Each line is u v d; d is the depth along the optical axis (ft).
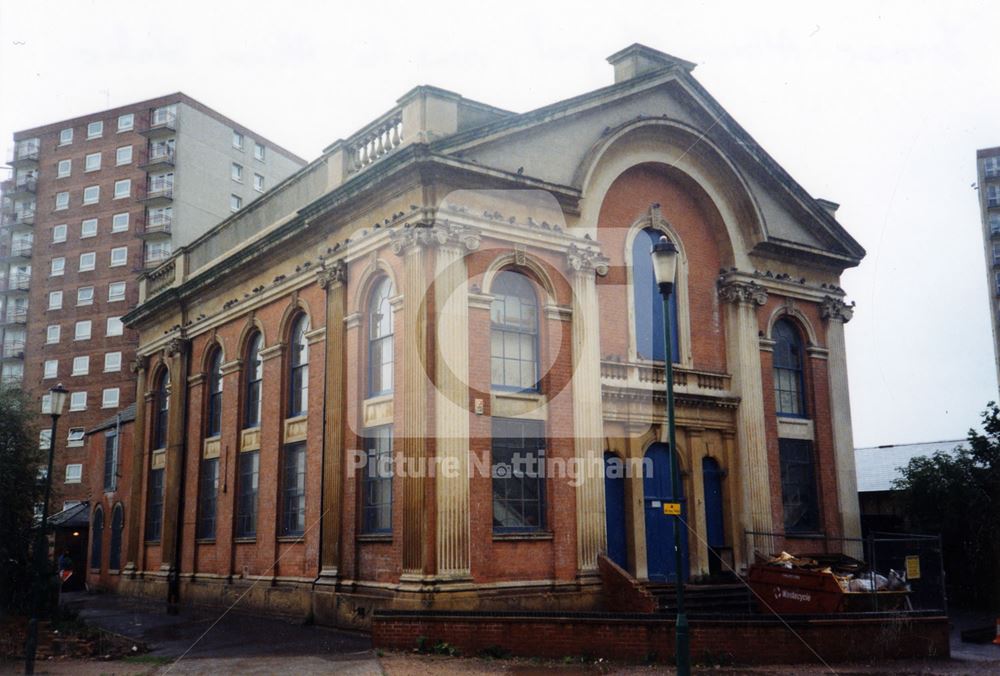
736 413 69.00
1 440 67.87
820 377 75.41
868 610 49.93
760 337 71.61
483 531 53.42
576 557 57.00
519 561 54.65
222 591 73.51
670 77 68.28
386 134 61.62
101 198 196.24
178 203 187.62
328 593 58.95
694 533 64.59
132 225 191.21
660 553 62.85
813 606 51.62
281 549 66.85
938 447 101.91
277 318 71.77
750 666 44.32
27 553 65.51
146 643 54.75
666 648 44.29
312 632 56.34
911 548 67.31
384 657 45.62
